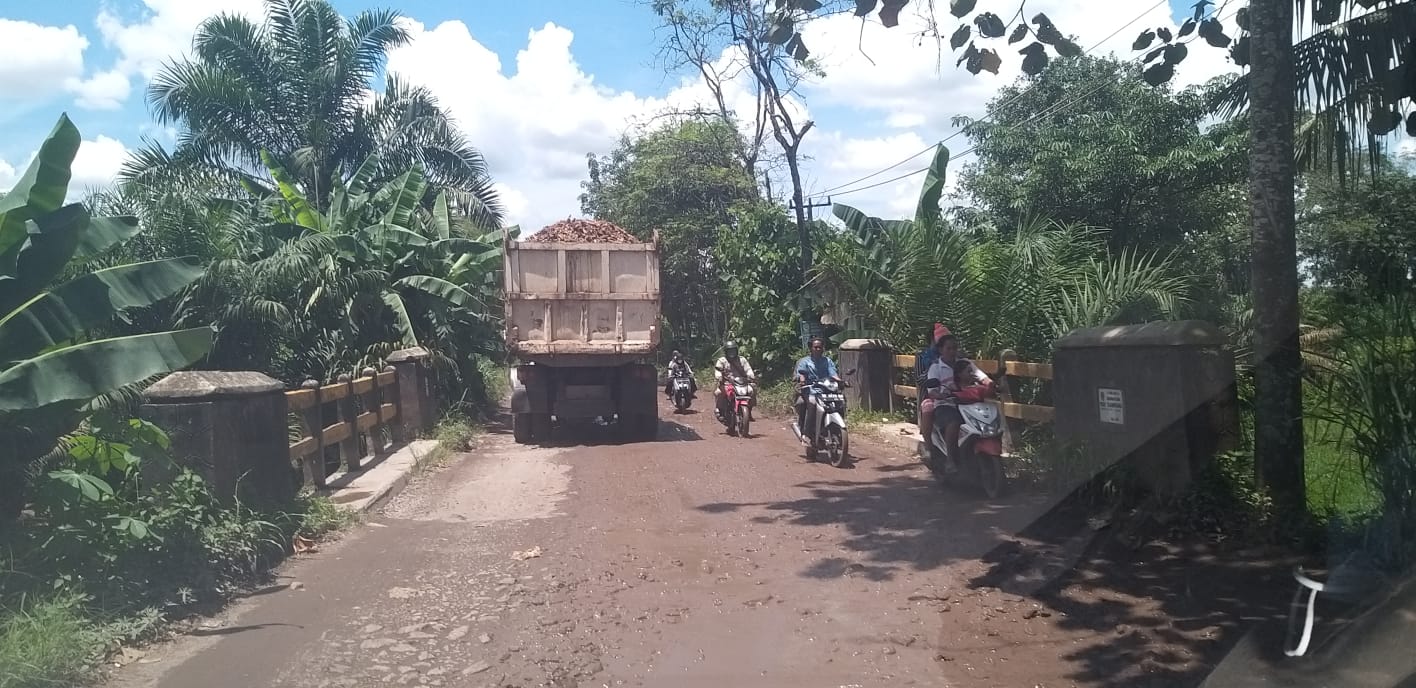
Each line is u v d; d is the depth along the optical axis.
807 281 18.02
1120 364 7.58
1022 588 5.86
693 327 29.80
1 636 4.61
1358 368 5.84
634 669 4.80
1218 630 4.98
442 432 13.63
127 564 5.67
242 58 21.02
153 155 19.97
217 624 5.55
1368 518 5.70
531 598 6.00
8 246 5.91
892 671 4.70
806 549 7.04
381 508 8.96
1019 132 17.97
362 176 18.73
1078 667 4.66
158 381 6.90
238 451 7.04
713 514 8.40
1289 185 6.61
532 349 13.57
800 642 5.12
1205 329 7.18
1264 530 6.34
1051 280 11.10
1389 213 9.88
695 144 27.89
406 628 5.46
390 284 16.17
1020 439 9.66
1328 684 4.00
